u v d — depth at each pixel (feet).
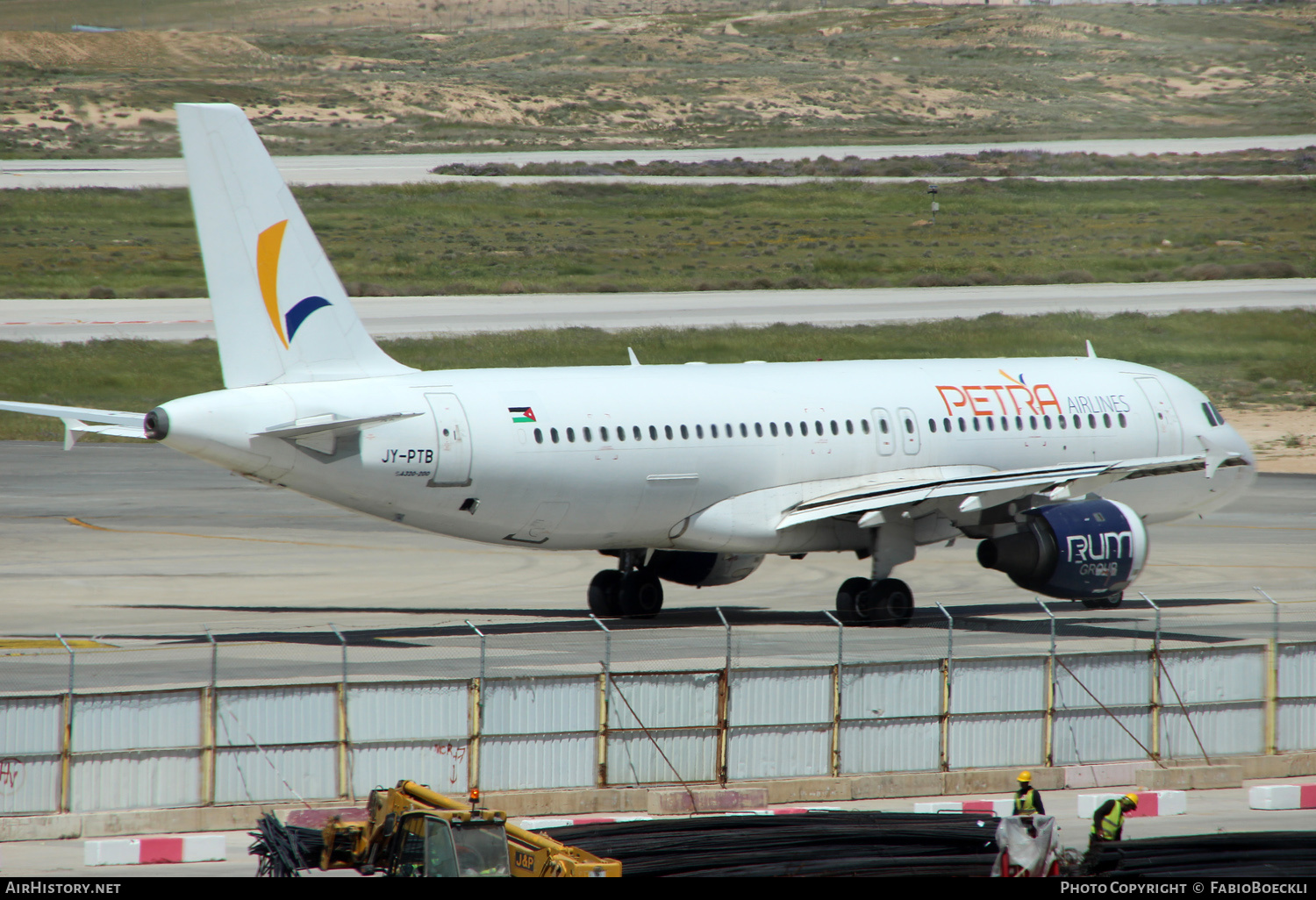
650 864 210.18
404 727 257.34
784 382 432.66
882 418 436.76
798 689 273.75
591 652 365.40
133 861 223.30
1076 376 474.08
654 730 266.57
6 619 408.46
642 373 417.49
